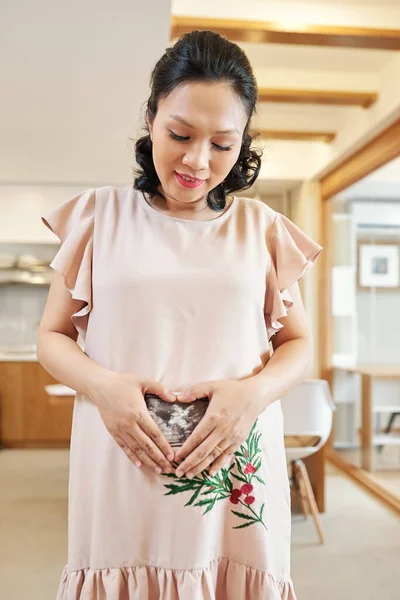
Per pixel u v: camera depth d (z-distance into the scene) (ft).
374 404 14.23
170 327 2.72
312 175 15.74
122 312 2.72
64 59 8.67
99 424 2.75
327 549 9.12
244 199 3.08
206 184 2.58
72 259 2.87
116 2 7.04
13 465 14.69
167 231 2.82
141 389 2.57
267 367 2.84
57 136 12.51
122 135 12.38
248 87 2.50
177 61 2.42
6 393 16.66
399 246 16.72
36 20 7.49
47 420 16.76
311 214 15.99
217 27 8.25
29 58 8.63
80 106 10.66
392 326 16.66
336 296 16.16
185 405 2.60
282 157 15.74
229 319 2.75
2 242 17.70
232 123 2.43
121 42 8.11
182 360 2.70
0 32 7.82
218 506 2.72
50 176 16.21
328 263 16.05
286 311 3.00
